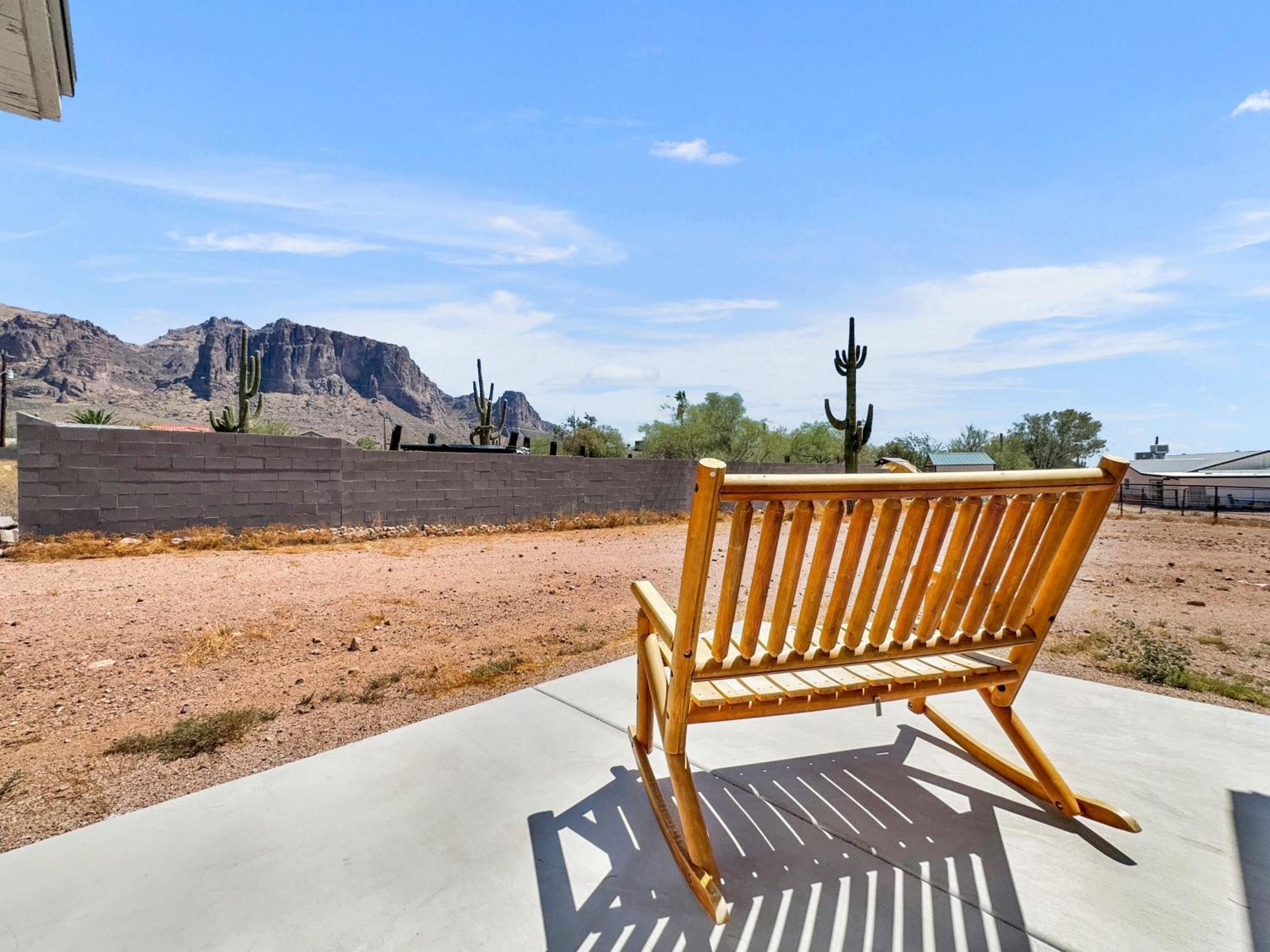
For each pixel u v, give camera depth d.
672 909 1.55
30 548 7.52
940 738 2.48
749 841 1.83
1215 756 2.36
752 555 8.52
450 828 1.88
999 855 1.76
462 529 11.51
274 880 1.65
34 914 1.53
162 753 2.52
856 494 1.45
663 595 5.85
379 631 4.46
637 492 15.13
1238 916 1.52
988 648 1.82
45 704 3.08
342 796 2.06
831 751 2.38
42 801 2.16
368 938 1.46
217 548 8.61
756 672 1.65
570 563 7.87
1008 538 1.69
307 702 3.08
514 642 4.18
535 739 2.47
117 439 8.44
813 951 1.41
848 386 14.12
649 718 2.15
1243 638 4.40
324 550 8.85
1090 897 1.59
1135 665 3.50
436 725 2.60
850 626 1.69
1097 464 1.65
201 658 3.78
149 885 1.63
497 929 1.48
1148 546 10.14
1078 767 2.27
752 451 28.39
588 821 1.92
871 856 1.75
